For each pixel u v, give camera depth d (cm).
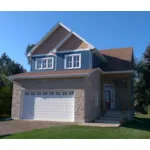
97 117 2016
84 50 2084
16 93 2033
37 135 1141
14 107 2009
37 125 1584
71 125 1566
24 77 1986
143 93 2736
